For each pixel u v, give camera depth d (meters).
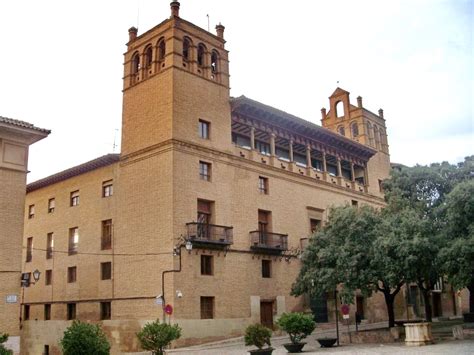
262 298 33.69
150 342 20.66
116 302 31.97
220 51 35.50
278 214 36.66
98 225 34.97
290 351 23.52
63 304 36.78
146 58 34.38
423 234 26.03
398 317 44.84
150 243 30.61
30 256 41.38
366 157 47.12
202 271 30.66
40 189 41.91
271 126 37.75
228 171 33.75
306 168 40.31
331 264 28.91
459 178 28.67
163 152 31.12
